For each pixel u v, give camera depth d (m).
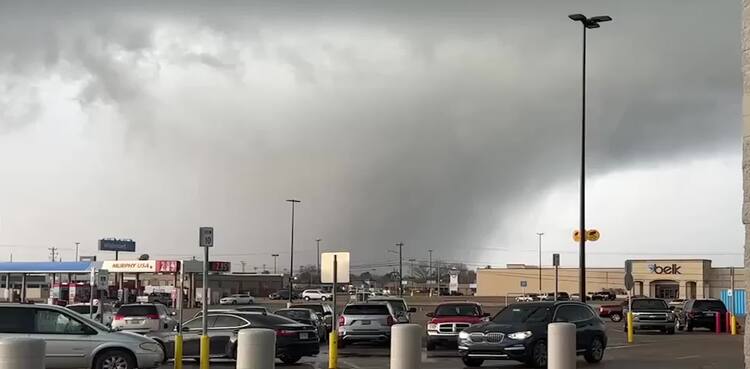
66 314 17.09
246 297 87.44
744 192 9.38
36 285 101.69
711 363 21.44
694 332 40.50
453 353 25.53
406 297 109.88
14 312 16.78
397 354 13.55
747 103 9.50
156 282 118.25
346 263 19.27
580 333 20.91
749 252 9.29
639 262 104.50
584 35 33.34
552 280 124.56
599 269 120.50
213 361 22.27
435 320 26.50
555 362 14.22
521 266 130.12
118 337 17.23
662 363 21.44
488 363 22.09
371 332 26.56
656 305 39.34
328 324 35.12
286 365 21.59
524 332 19.77
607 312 55.59
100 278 29.19
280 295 105.81
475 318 26.39
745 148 9.45
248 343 12.70
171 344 21.45
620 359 22.81
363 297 53.75
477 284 131.38
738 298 64.94
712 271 100.06
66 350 16.77
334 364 18.69
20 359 10.21
